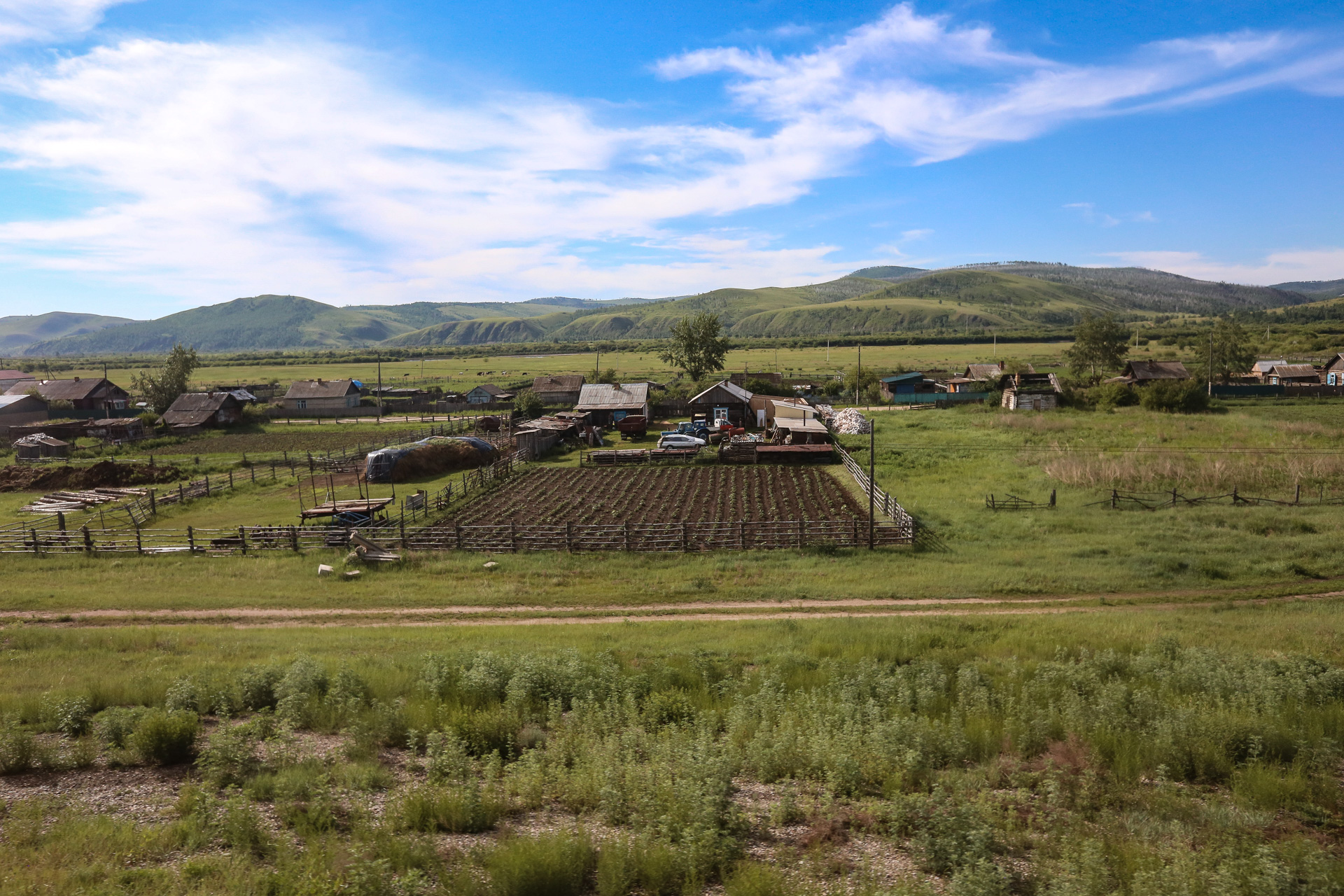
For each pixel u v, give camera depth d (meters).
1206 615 22.25
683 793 10.28
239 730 13.08
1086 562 28.73
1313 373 91.44
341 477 51.72
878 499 39.75
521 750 12.88
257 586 27.05
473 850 9.30
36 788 11.11
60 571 29.14
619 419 75.06
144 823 10.01
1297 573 27.05
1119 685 14.67
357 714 13.82
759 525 34.09
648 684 15.90
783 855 9.37
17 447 64.88
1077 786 11.26
